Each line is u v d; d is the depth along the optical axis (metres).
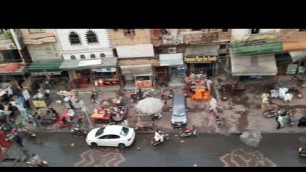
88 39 38.25
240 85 38.44
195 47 38.28
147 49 38.06
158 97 38.53
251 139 32.03
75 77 41.62
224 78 39.66
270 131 32.66
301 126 32.59
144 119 35.56
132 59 39.09
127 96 39.47
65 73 41.31
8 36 38.09
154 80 40.28
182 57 38.12
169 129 34.44
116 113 35.62
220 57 38.47
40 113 37.72
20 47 38.69
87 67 38.72
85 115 37.44
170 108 37.00
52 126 36.75
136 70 38.75
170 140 33.19
